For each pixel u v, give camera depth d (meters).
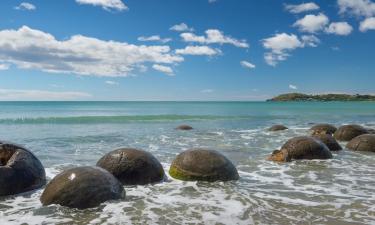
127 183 9.87
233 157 14.80
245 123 35.06
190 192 9.27
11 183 8.88
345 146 17.16
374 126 31.27
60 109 69.38
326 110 69.38
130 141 20.12
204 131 26.17
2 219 7.35
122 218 7.40
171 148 17.41
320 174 11.67
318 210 7.99
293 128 28.98
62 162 13.74
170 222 7.23
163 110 69.06
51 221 7.25
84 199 7.91
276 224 7.14
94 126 29.98
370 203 8.55
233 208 8.08
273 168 12.55
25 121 33.38
